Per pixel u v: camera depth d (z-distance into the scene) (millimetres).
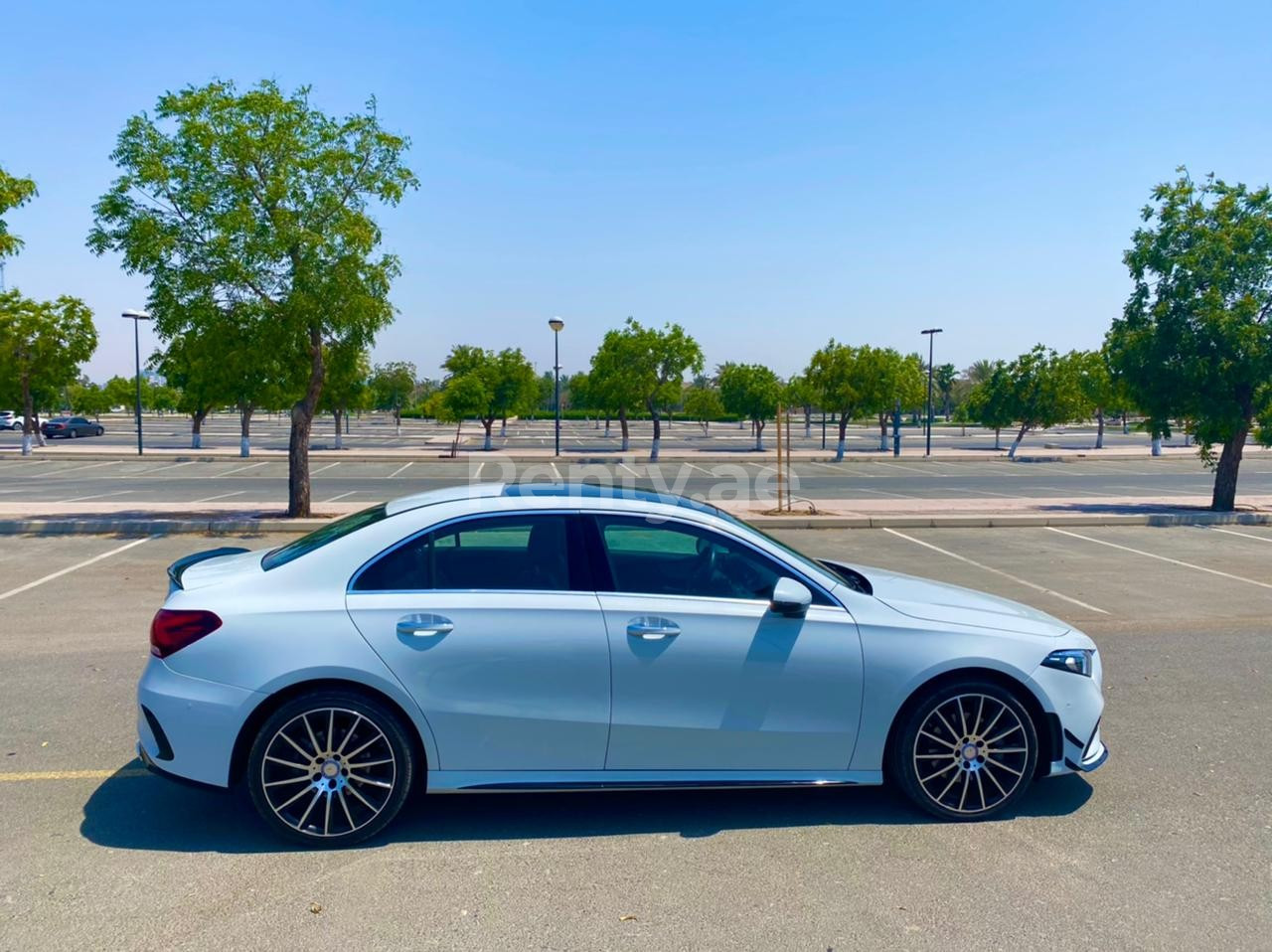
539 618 3943
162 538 13422
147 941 3164
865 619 4164
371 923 3301
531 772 3980
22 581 10055
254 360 13938
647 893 3537
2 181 11977
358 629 3869
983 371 110375
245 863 3750
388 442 47938
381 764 3896
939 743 4215
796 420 87812
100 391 63906
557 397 36094
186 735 3803
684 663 3992
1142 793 4570
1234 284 16172
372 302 14086
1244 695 6230
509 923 3309
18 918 3301
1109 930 3301
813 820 4227
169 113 13453
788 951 3152
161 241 13109
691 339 35719
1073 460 36750
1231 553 12828
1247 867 3801
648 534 4234
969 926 3320
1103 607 9219
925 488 24000
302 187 13875
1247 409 16266
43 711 5684
